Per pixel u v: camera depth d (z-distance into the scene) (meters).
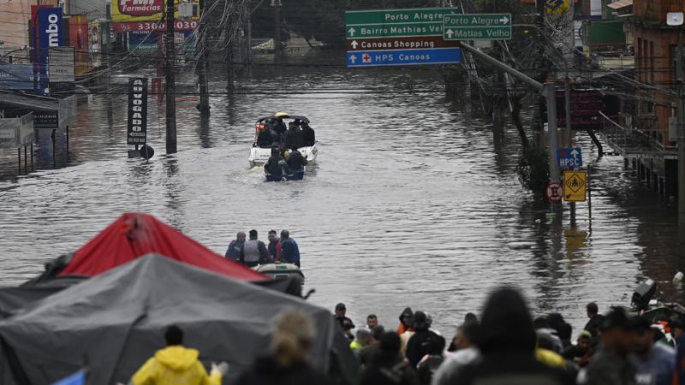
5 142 139.75
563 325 40.19
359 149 155.00
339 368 31.83
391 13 106.12
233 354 30.52
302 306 31.75
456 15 101.06
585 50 166.12
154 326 30.44
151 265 32.53
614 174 132.50
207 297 31.94
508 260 85.31
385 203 113.50
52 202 117.75
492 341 15.45
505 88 133.38
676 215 104.06
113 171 140.12
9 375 30.31
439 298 73.12
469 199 114.94
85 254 37.19
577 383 23.92
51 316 30.84
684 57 113.69
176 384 26.58
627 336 22.80
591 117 127.38
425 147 155.50
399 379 25.59
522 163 120.69
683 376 26.81
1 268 85.25
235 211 110.06
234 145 163.00
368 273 81.44
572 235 95.00
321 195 118.88
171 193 122.31
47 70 170.62
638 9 130.00
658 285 76.44
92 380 29.91
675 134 88.94
